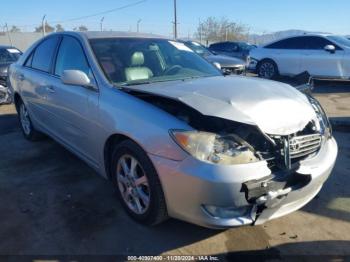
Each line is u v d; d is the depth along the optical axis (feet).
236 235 9.57
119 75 10.98
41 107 14.40
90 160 11.63
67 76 10.57
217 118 8.73
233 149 8.11
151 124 8.76
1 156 15.20
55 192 11.91
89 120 10.85
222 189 7.82
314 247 9.14
